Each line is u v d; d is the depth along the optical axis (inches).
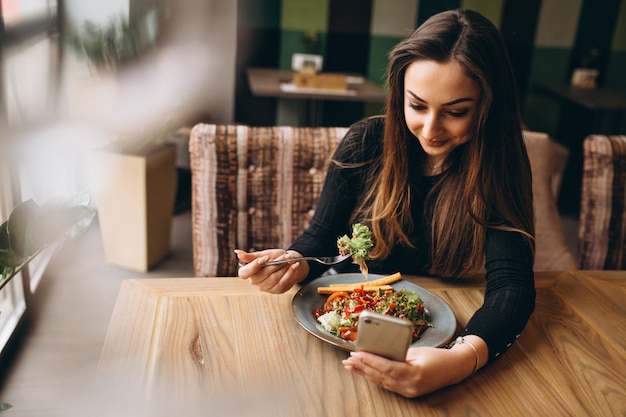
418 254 49.8
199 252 62.4
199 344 36.0
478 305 43.1
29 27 85.2
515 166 44.4
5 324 75.4
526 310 39.8
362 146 50.7
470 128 40.1
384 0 154.8
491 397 33.1
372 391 32.8
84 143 101.0
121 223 98.6
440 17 39.9
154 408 30.3
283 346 36.4
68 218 34.3
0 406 35.6
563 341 39.2
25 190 86.6
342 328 37.0
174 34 127.8
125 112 101.3
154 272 101.3
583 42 161.9
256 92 126.6
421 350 33.9
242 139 60.4
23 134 83.7
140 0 107.2
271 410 30.7
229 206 61.3
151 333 36.8
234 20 147.9
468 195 44.2
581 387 34.4
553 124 168.1
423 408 31.8
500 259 43.6
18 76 83.5
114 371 33.0
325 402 31.7
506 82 40.7
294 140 61.4
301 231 63.1
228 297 41.5
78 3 101.0
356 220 50.7
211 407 30.7
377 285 42.6
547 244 65.1
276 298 41.8
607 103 134.2
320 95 128.0
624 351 38.5
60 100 97.7
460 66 37.1
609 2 157.6
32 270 91.3
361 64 160.6
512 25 158.7
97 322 81.7
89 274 97.2
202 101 145.8
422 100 38.6
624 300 45.3
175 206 130.3
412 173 48.4
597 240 66.3
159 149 100.8
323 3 153.1
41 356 71.9
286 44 155.3
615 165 64.8
